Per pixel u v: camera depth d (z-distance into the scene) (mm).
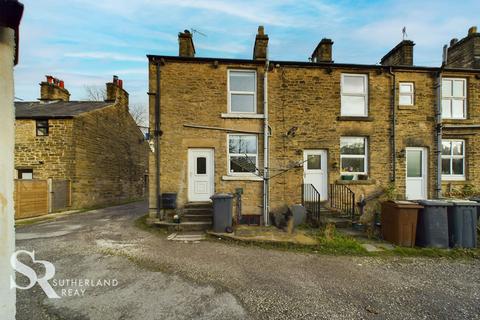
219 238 6445
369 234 6770
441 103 9336
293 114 9000
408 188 9344
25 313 3129
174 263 4766
